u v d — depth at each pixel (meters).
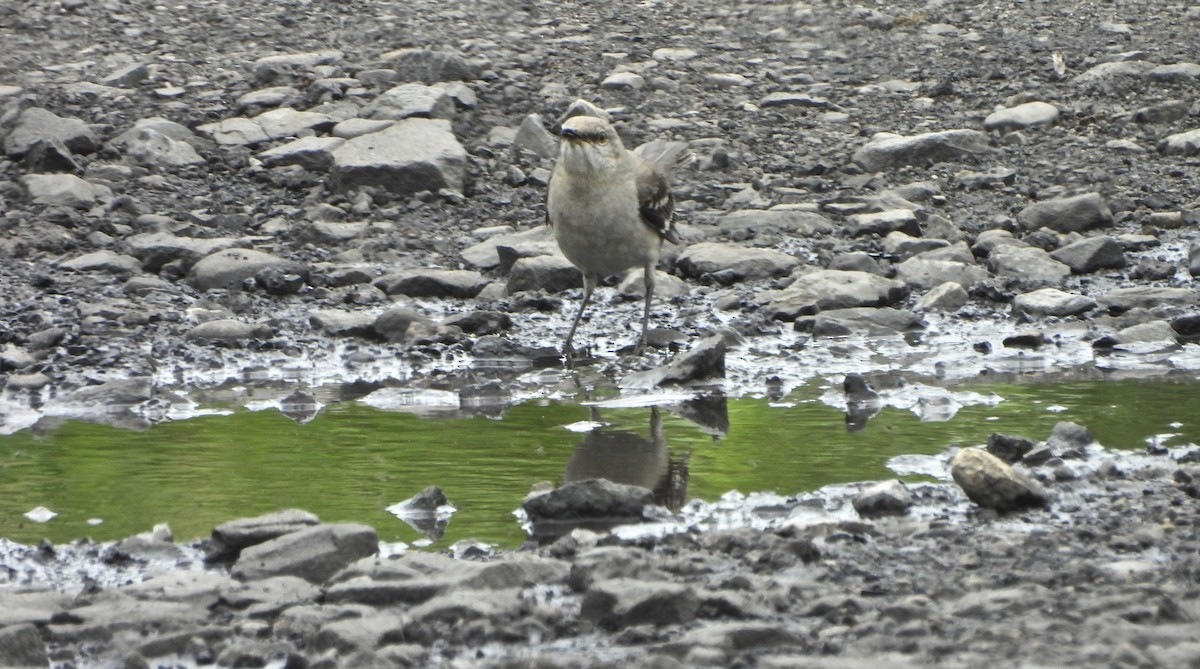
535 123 20.06
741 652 6.48
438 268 16.05
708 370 12.54
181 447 10.58
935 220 17.45
